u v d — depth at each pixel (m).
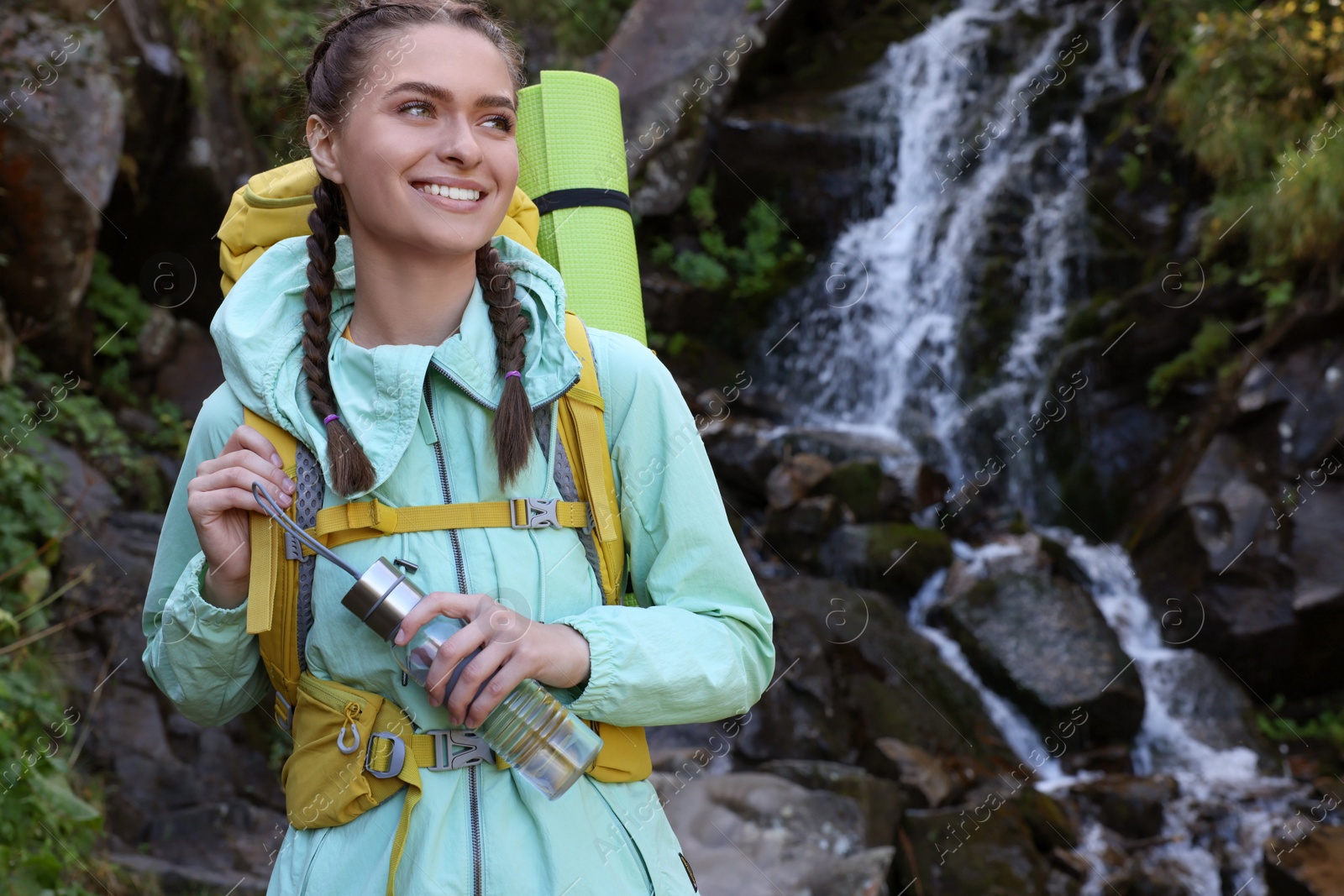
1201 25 7.26
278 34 6.21
